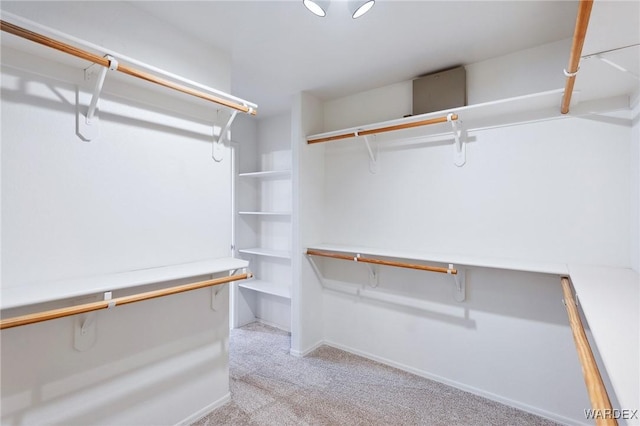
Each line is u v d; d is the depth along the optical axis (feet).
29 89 3.98
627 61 3.89
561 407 5.85
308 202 8.86
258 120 11.48
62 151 4.25
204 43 6.07
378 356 8.30
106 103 4.68
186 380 5.65
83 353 4.37
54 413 4.12
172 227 5.55
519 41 6.07
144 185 5.15
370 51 6.46
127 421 4.84
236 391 6.82
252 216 11.40
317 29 5.72
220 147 6.30
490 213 6.66
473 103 6.95
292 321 8.74
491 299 6.62
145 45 5.15
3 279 3.80
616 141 5.41
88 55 3.76
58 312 3.50
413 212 7.75
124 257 4.90
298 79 7.88
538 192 6.13
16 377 3.82
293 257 8.73
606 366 2.18
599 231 5.56
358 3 4.12
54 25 4.20
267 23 5.48
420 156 7.63
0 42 3.67
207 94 5.57
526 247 6.26
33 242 4.02
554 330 5.95
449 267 6.24
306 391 6.83
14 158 3.87
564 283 4.81
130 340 4.88
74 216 4.37
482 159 6.75
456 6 5.02
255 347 9.20
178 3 4.96
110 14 4.75
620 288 4.06
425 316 7.52
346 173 8.96
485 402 6.48
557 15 5.23
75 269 4.38
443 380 7.22
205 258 6.06
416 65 7.09
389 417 5.96
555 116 5.95
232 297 10.78
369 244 8.50
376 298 8.33
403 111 7.98
